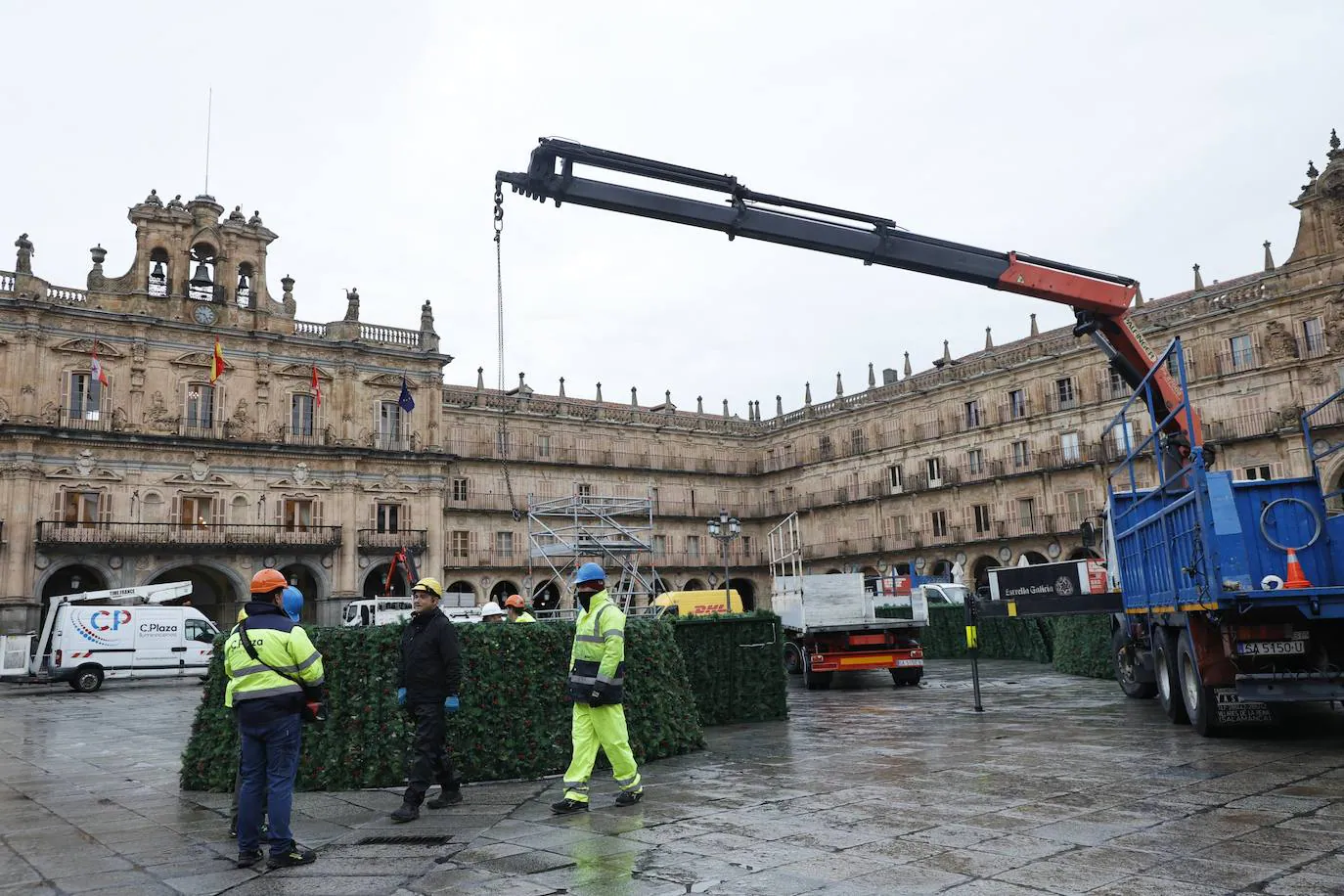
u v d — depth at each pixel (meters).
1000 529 57.28
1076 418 54.44
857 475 66.62
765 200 15.47
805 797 8.47
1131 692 16.11
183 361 47.47
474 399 62.75
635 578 43.59
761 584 72.88
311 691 7.03
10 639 34.81
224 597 49.81
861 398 67.00
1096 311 17.22
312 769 9.71
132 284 47.19
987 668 27.25
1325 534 10.76
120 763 12.91
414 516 52.81
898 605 22.41
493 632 10.41
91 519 44.31
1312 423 44.22
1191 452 10.79
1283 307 45.91
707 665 15.17
